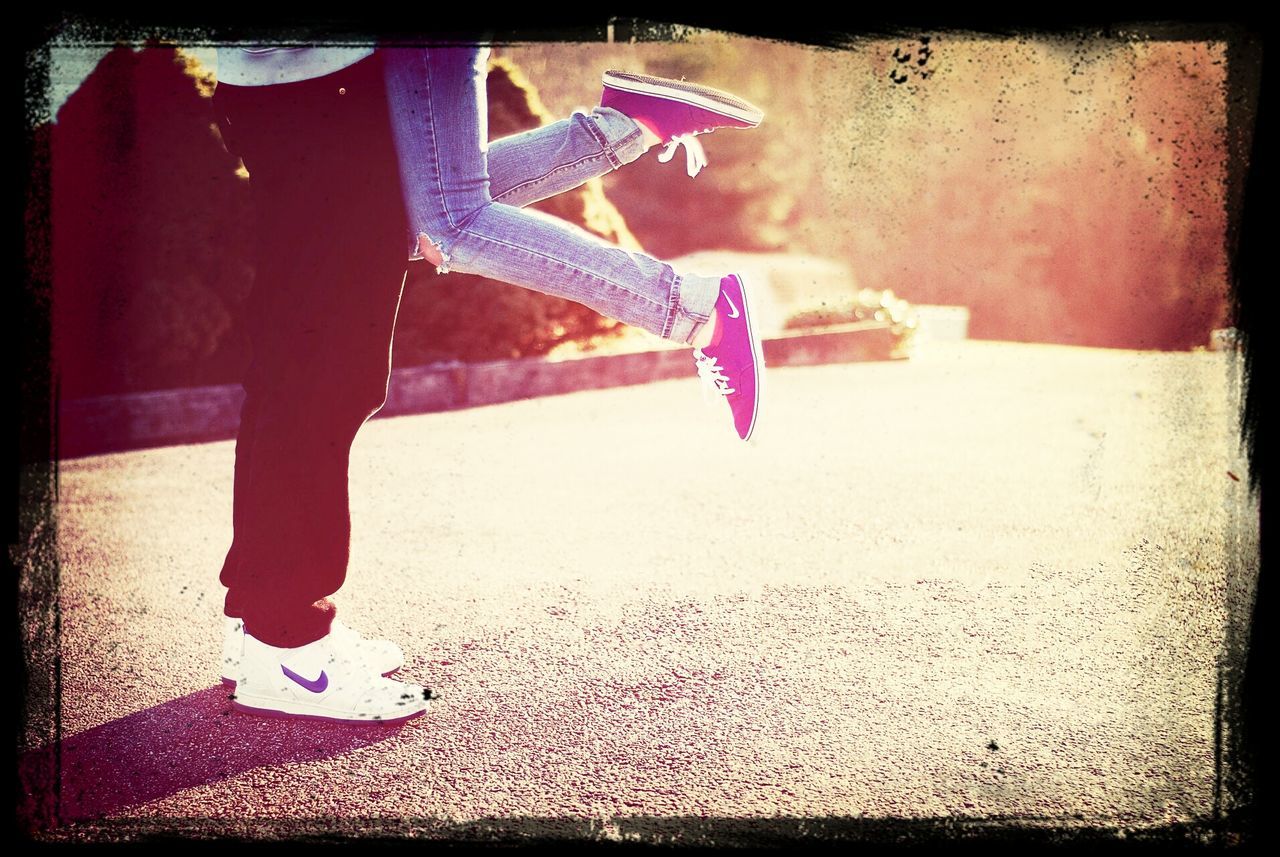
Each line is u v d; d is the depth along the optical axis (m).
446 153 2.24
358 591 3.23
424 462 4.90
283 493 2.32
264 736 2.36
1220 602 2.87
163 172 6.68
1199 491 3.97
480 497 4.28
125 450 5.86
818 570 3.27
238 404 6.39
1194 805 1.95
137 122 6.62
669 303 2.43
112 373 6.59
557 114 9.56
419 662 2.70
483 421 5.80
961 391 6.23
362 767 2.20
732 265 9.60
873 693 2.44
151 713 2.50
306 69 2.15
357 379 2.29
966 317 8.99
